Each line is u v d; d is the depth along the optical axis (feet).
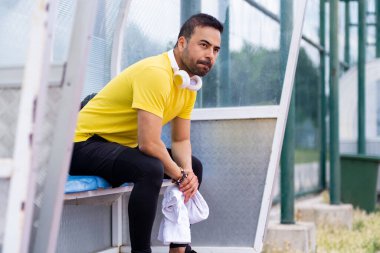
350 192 26.30
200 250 12.33
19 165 6.07
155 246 12.36
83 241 11.63
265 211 12.09
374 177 25.43
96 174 9.67
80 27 6.84
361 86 32.60
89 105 10.44
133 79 9.85
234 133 12.36
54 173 6.80
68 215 11.12
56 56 10.36
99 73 12.43
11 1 8.39
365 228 20.75
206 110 12.53
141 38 13.04
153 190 9.36
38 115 6.14
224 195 12.36
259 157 12.21
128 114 10.07
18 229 5.99
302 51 26.35
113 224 12.58
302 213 22.16
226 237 12.30
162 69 9.78
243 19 13.00
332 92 23.35
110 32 12.67
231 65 12.91
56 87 6.99
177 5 13.12
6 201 6.19
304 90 27.37
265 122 12.20
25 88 6.15
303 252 15.83
